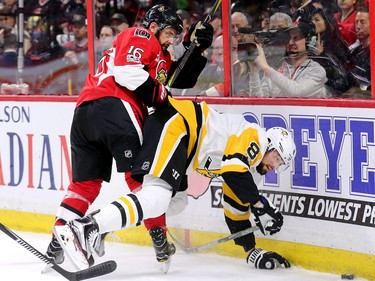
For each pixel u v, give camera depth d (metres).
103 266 6.56
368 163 6.70
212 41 7.88
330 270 6.96
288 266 7.15
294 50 7.38
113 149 6.91
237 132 6.83
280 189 7.29
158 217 7.04
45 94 8.97
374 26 6.76
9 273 7.18
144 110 7.09
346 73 7.09
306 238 7.11
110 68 6.97
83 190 7.17
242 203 6.98
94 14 8.54
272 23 7.48
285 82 7.47
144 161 6.65
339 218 6.89
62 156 8.62
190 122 6.79
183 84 7.66
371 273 6.70
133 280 6.89
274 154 6.85
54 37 8.83
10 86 9.23
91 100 6.93
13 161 9.05
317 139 7.02
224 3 7.67
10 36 9.12
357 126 6.75
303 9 7.28
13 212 9.09
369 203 6.70
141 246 8.10
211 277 6.93
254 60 7.63
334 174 6.92
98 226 6.49
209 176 7.09
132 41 6.80
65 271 6.68
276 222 6.77
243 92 7.73
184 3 8.07
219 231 7.61
